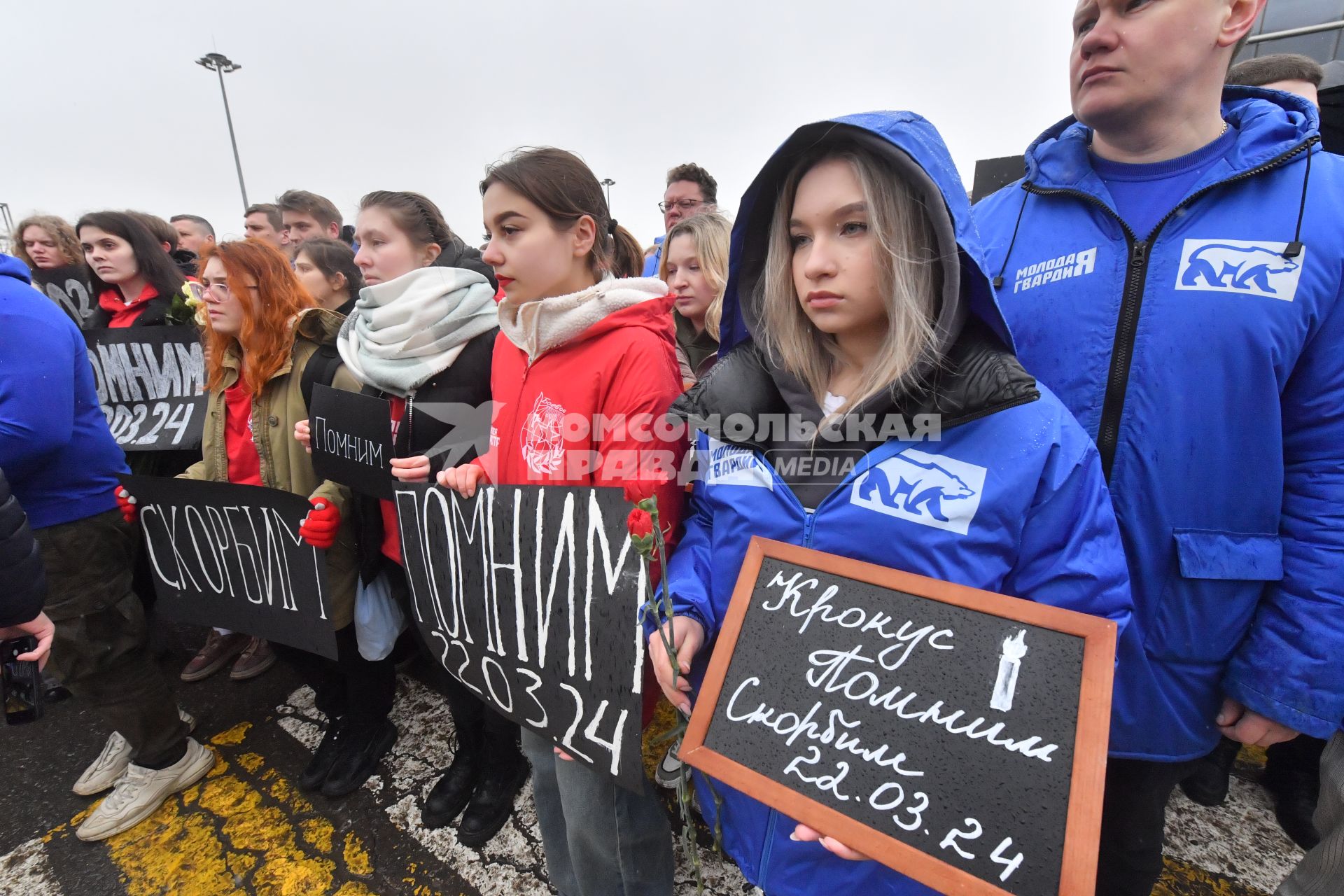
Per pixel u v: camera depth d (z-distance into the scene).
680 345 2.24
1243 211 0.96
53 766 2.09
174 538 1.86
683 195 3.66
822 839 0.76
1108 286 1.05
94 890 1.61
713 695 0.86
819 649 0.81
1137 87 0.95
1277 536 1.00
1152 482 1.02
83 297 3.26
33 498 1.59
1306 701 0.95
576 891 1.41
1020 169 4.02
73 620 1.67
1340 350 0.92
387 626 1.86
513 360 1.47
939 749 0.72
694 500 1.21
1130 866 1.21
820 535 0.88
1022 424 0.80
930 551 0.81
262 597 1.81
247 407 1.96
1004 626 0.72
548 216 1.24
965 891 0.66
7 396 1.36
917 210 0.78
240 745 2.13
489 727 1.71
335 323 1.87
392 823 1.79
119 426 2.43
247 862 1.67
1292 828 1.67
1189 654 1.05
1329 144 2.07
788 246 0.92
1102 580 0.80
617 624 1.04
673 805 1.88
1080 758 0.64
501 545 1.21
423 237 1.90
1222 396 0.97
